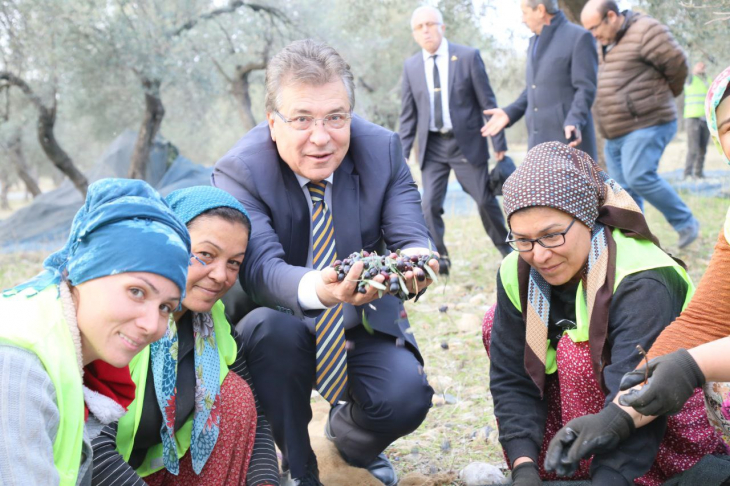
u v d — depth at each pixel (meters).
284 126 2.76
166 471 2.65
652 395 2.12
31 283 1.85
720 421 2.43
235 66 11.92
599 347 2.53
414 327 5.38
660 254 2.60
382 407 2.99
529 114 6.66
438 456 3.48
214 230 2.48
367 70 13.38
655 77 6.54
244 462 2.66
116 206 1.84
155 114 10.95
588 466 2.77
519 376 2.79
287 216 2.95
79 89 11.04
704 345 2.17
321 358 2.90
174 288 1.88
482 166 6.71
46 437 1.71
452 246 8.19
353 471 3.25
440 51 6.68
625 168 6.75
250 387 2.82
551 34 6.43
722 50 7.38
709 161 13.64
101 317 1.81
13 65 10.24
